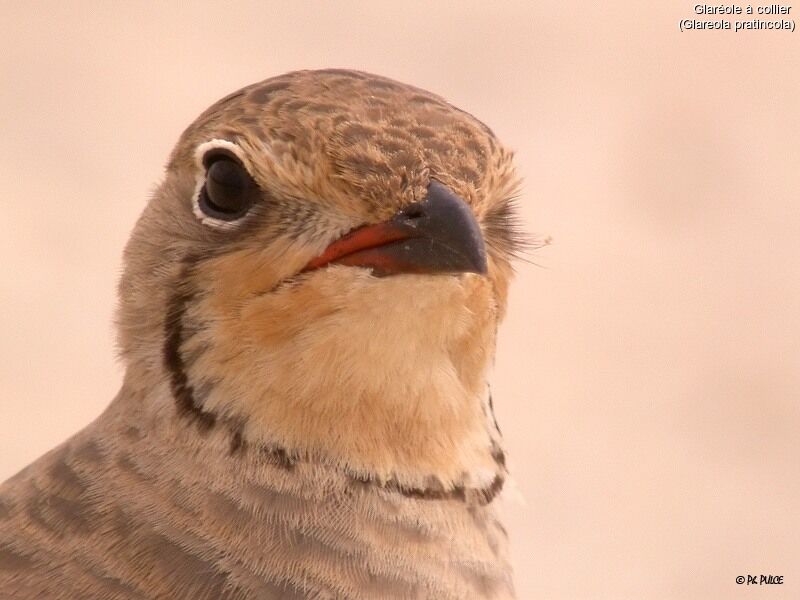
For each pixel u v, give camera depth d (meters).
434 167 9.93
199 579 9.44
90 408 21.22
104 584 9.38
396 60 29.23
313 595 9.52
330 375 9.92
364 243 9.93
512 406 22.98
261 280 9.99
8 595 9.29
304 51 29.36
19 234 24.11
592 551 20.91
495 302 10.62
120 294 10.65
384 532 9.88
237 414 9.95
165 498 9.75
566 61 29.53
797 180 27.05
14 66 28.09
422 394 10.06
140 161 26.17
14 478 10.32
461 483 10.26
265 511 9.76
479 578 10.06
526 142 27.53
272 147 10.06
